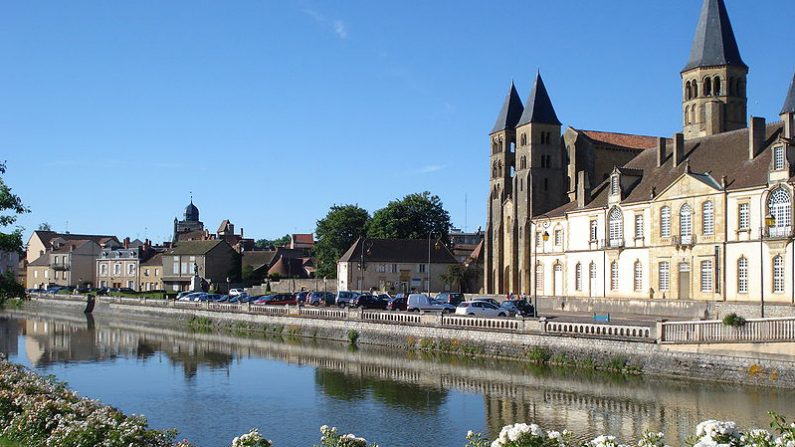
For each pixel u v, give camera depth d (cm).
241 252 15875
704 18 8681
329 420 3675
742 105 8488
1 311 12406
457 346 5744
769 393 3791
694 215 6794
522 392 4172
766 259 6162
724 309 6112
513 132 10744
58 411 2298
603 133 10050
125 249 15888
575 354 4894
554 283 8538
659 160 7744
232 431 3522
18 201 4203
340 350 6297
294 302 9162
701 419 3362
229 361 5828
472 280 11900
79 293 12975
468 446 1745
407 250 11812
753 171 6456
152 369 5466
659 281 7138
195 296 10581
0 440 2141
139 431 2119
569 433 1557
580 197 8194
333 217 13662
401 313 6438
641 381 4291
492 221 10669
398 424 3547
